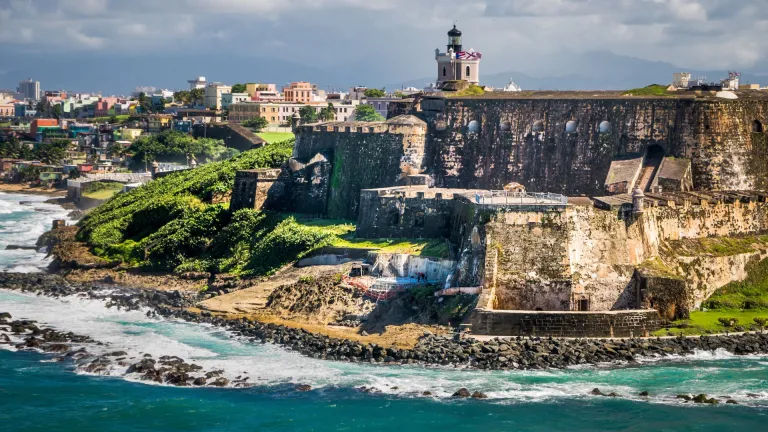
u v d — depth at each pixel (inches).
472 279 5492.1
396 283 5782.5
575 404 4436.5
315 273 6210.6
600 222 5551.2
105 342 5438.0
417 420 4328.3
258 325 5600.4
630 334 5162.4
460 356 4926.2
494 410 4384.8
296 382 4761.3
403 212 6422.2
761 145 6619.1
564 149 6830.7
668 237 5925.2
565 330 5113.2
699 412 4333.2
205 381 4793.3
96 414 4493.1
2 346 5383.9
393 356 5000.0
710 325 5349.4
